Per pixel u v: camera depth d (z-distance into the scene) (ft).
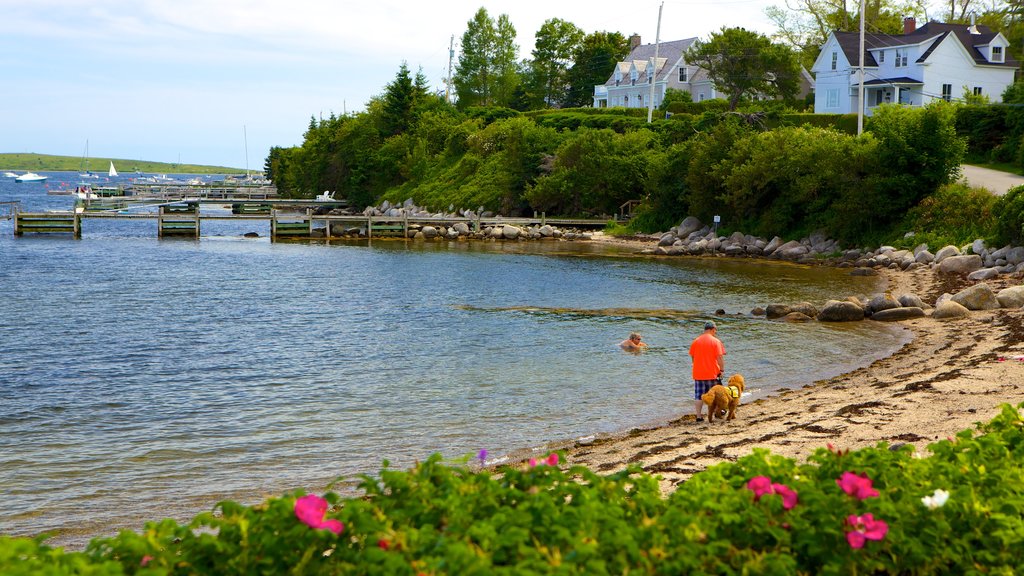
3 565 12.24
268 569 14.21
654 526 15.29
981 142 197.67
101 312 95.71
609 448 41.11
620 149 226.58
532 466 17.94
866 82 246.06
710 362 46.91
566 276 130.93
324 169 358.02
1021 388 48.14
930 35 240.12
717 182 184.03
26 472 39.78
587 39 386.52
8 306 100.07
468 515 15.60
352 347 73.31
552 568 13.35
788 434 40.50
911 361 63.05
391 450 42.98
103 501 35.68
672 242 185.06
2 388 58.34
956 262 122.83
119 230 251.80
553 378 60.03
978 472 19.10
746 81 262.06
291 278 130.62
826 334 77.77
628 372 61.98
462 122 313.94
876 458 18.71
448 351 71.05
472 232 212.43
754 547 15.97
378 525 14.64
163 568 13.44
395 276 132.77
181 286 120.57
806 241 164.14
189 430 47.44
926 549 15.75
